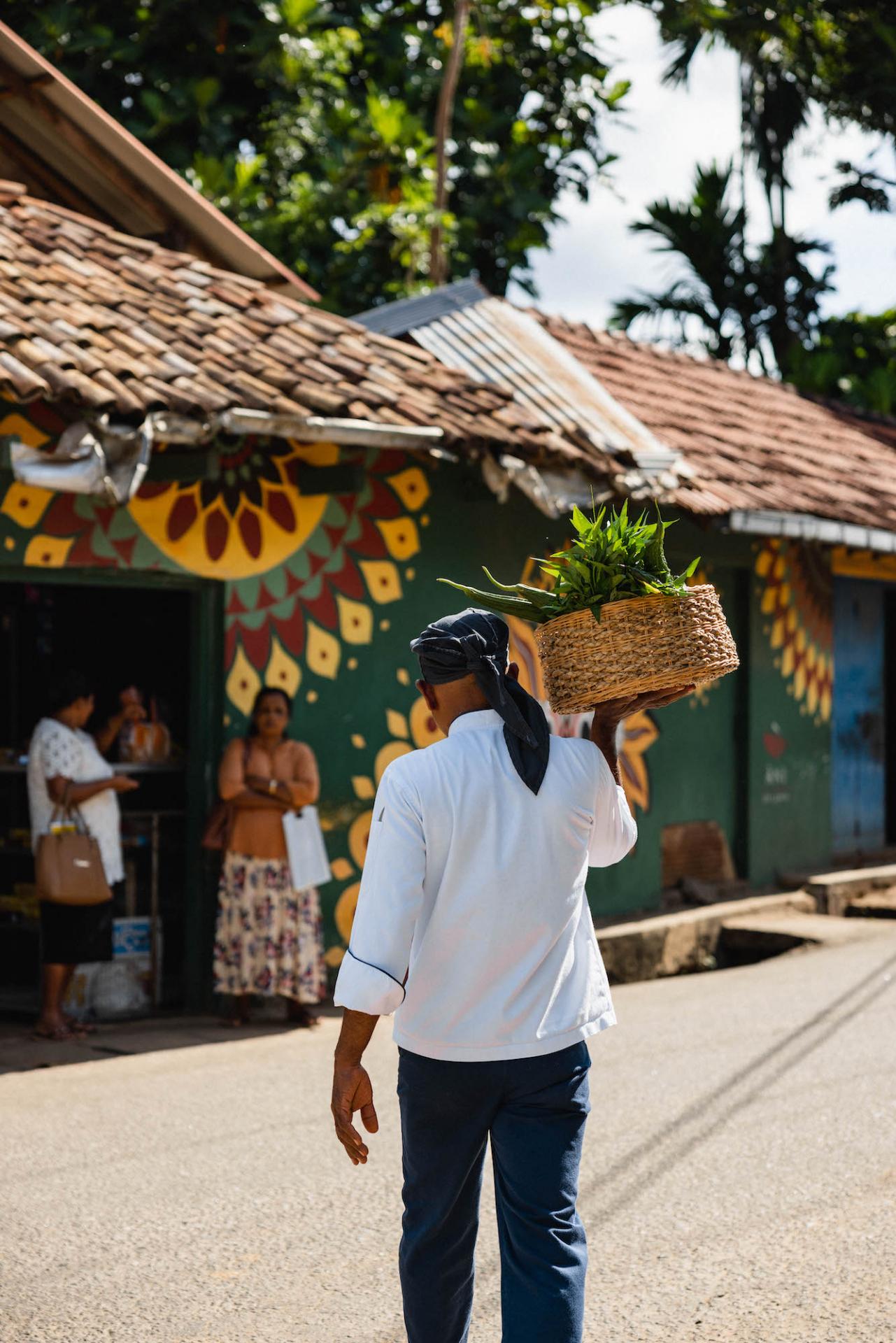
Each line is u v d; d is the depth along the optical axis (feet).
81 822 24.00
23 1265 13.99
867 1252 13.87
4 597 32.04
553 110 66.23
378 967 8.93
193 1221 15.20
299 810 24.84
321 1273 13.75
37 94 31.94
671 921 33.35
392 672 28.76
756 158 80.12
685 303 83.05
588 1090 9.57
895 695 46.65
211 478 24.11
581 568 9.97
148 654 31.86
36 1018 26.37
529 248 64.18
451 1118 9.34
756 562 38.52
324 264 57.62
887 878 39.91
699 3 65.00
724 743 38.22
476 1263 14.05
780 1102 19.39
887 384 71.87
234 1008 25.31
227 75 56.03
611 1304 12.82
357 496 28.22
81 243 29.43
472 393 29.22
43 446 23.81
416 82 61.52
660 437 35.09
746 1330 12.21
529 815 9.37
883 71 68.08
